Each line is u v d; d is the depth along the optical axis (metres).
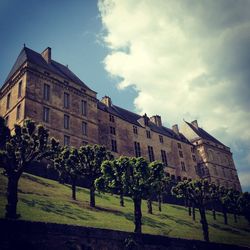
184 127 95.38
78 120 57.22
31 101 50.06
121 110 76.75
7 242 19.73
